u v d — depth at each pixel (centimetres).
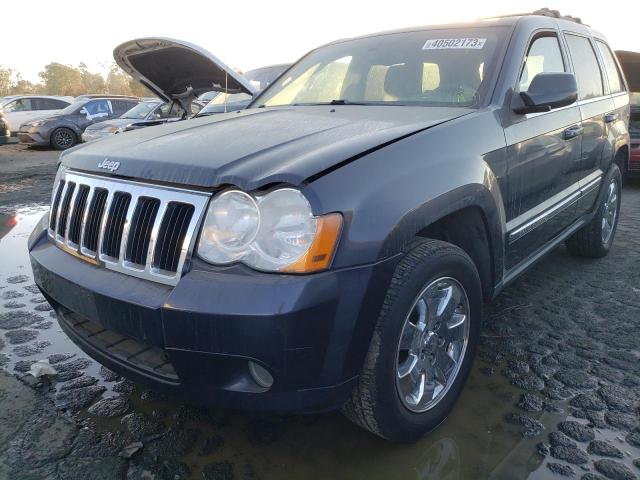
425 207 210
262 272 183
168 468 222
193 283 187
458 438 239
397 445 235
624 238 555
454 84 297
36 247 267
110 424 251
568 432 240
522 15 354
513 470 217
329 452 232
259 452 232
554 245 363
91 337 236
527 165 294
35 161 1277
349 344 191
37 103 1841
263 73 802
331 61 365
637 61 789
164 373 205
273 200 186
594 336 332
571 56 384
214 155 210
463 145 244
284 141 222
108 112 1639
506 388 277
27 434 242
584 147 379
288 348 180
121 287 205
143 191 212
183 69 509
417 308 226
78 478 215
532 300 390
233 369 189
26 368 303
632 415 251
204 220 194
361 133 230
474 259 268
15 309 389
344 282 186
